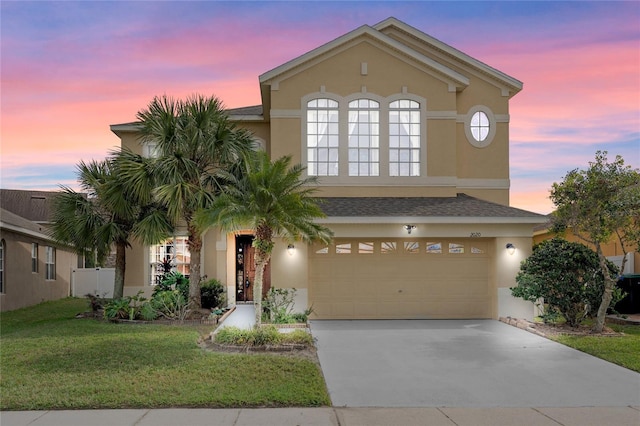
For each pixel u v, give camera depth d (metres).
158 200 14.16
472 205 15.73
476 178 17.94
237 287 18.83
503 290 14.95
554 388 8.26
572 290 12.62
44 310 19.44
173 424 6.41
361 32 16.58
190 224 14.50
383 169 16.59
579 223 12.32
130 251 17.78
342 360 10.04
